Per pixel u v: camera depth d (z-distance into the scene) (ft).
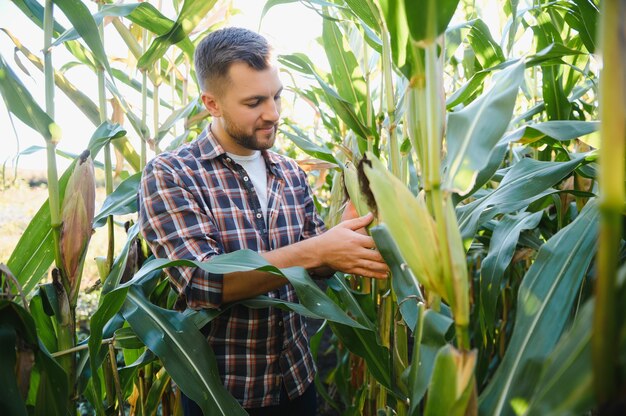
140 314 3.60
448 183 2.07
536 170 3.46
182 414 5.00
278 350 4.20
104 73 4.49
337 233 3.45
